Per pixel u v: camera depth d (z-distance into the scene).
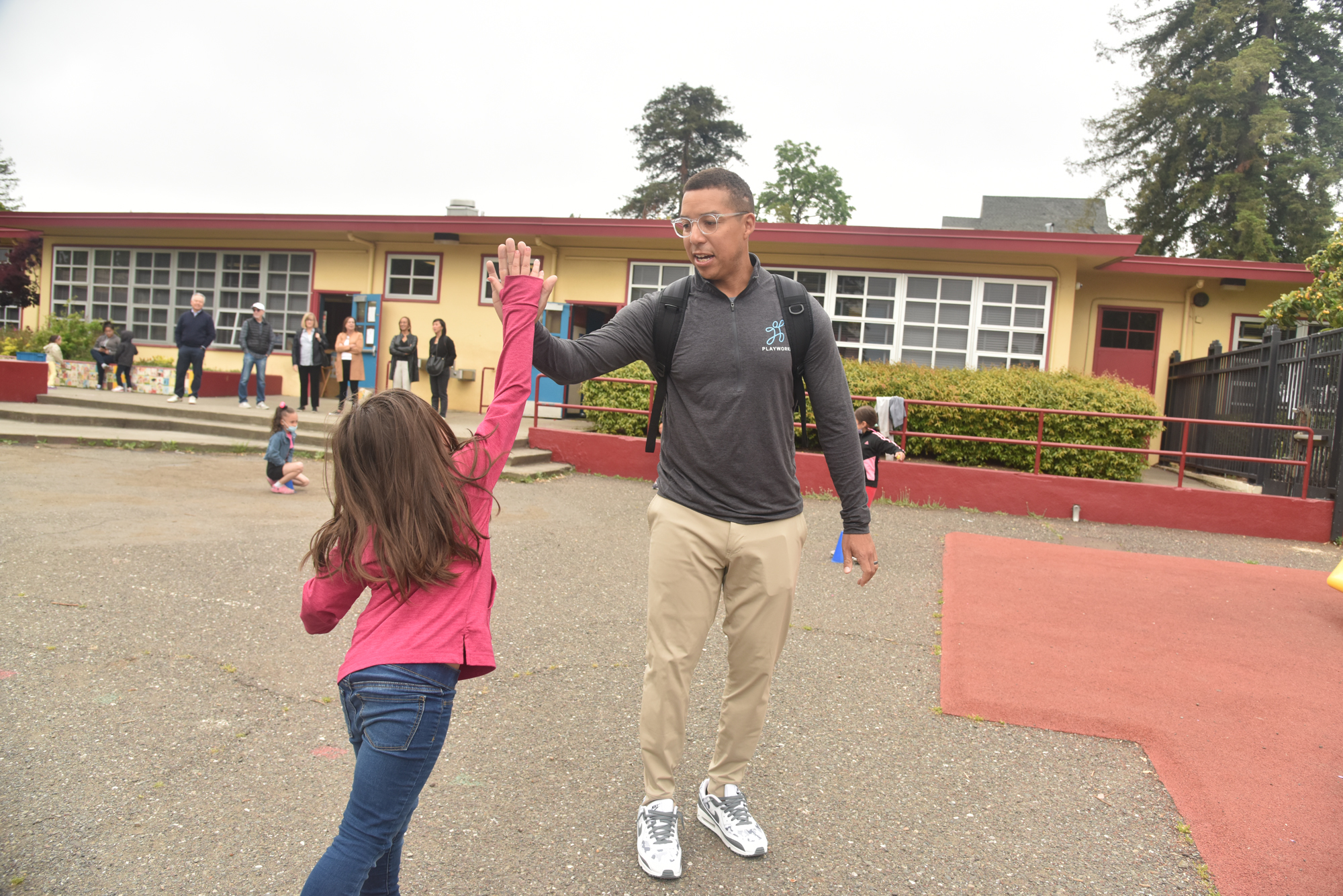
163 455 10.14
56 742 3.24
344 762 3.24
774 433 2.58
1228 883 2.71
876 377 11.59
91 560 5.50
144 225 15.52
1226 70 22.22
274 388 16.00
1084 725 3.87
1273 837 2.98
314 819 2.86
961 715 3.96
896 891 2.63
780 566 2.61
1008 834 2.98
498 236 14.84
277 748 3.32
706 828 2.92
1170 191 24.23
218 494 8.00
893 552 7.18
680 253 14.45
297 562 5.79
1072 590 6.02
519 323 2.22
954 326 13.52
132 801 2.90
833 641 4.93
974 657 4.66
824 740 3.67
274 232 15.66
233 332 16.34
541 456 10.54
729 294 2.63
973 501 9.32
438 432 1.99
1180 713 4.01
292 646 4.34
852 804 3.15
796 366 2.66
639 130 46.41
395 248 15.50
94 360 15.05
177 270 16.64
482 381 15.20
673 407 2.65
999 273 13.39
